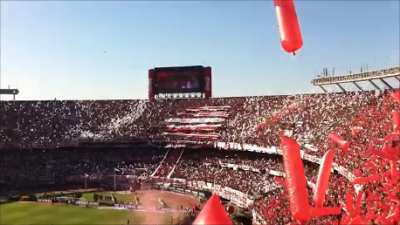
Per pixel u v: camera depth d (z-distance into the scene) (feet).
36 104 310.45
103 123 299.58
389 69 197.36
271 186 183.01
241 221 168.55
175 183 235.20
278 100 273.13
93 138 280.10
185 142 267.18
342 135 163.12
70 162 270.05
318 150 165.89
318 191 19.53
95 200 215.10
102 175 251.80
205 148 266.57
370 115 173.17
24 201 222.28
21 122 293.23
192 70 317.01
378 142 124.36
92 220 183.21
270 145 209.15
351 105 205.67
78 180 252.01
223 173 229.45
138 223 174.70
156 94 322.34
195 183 226.17
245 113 277.85
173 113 302.86
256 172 217.15
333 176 138.62
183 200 211.00
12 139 276.41
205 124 279.08
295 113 227.20
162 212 190.49
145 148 280.92
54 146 276.62
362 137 147.43
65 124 296.92
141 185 242.37
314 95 244.63
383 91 200.75
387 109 163.63
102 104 319.27
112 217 186.91
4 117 295.28
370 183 77.71
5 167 263.29
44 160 271.69
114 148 282.77
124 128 291.99
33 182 251.19
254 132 242.58
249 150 227.40
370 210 40.22
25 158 272.72
